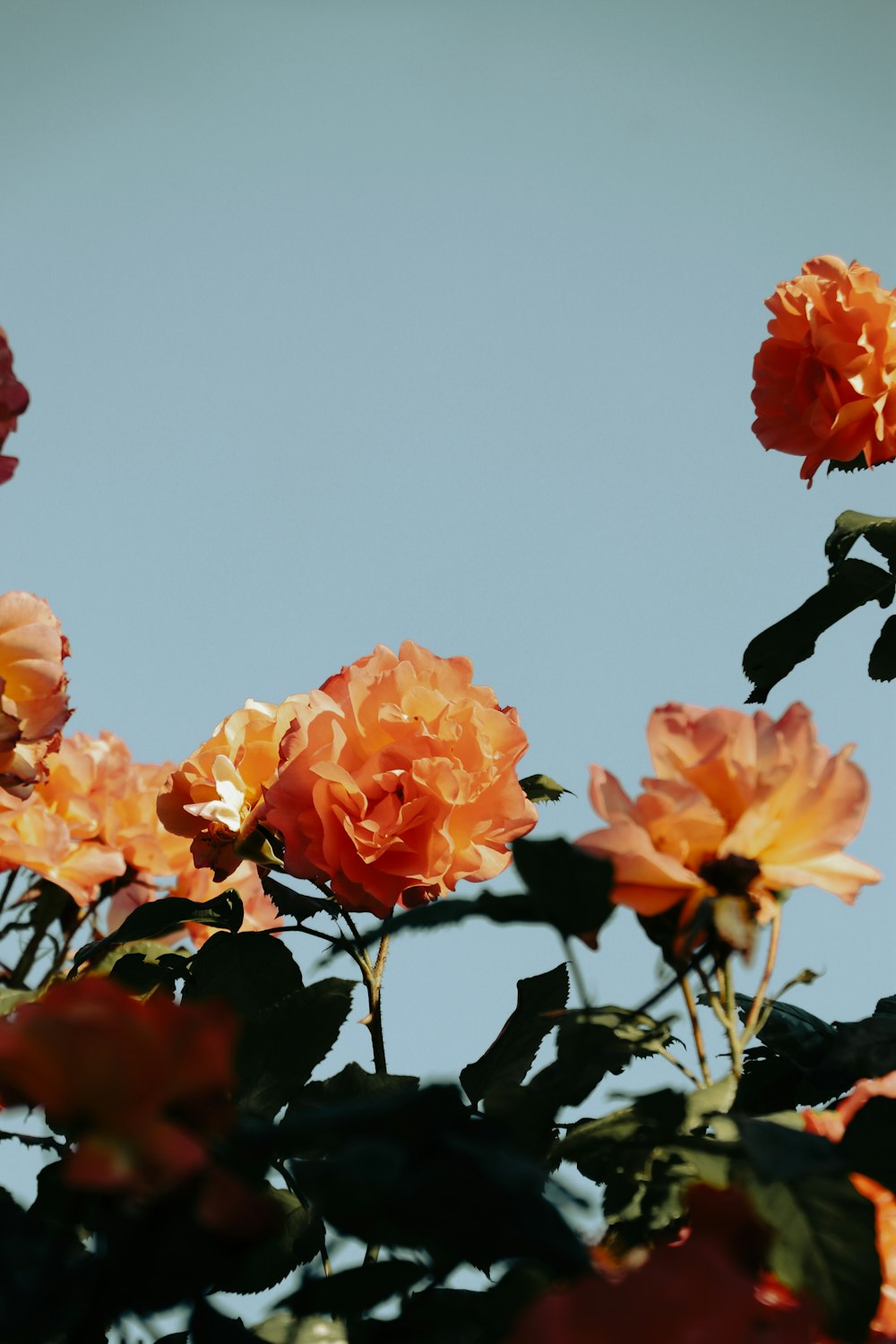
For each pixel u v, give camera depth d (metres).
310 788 0.95
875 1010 0.91
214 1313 0.77
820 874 0.79
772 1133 0.76
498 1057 0.88
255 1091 0.86
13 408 0.88
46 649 0.91
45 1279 0.74
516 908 0.77
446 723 0.96
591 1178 0.81
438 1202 0.74
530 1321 0.69
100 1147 0.67
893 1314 0.77
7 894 1.04
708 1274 0.70
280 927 0.97
